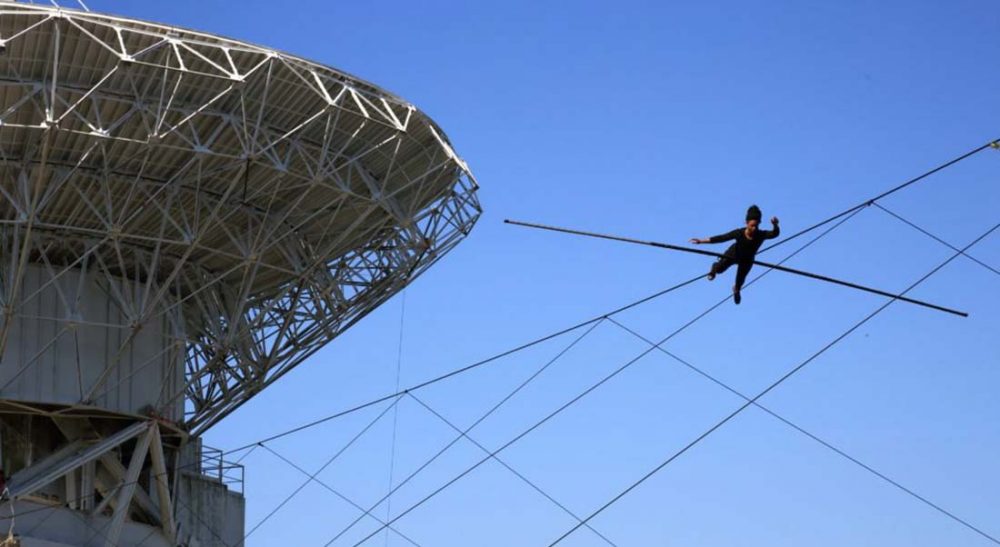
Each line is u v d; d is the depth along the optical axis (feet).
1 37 134.92
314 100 145.69
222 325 166.81
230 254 155.12
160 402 165.58
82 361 161.48
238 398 172.24
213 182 150.92
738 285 101.19
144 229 157.89
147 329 165.58
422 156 156.76
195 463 179.63
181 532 169.78
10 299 148.87
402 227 157.89
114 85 139.95
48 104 138.31
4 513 158.20
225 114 143.64
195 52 136.87
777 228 99.81
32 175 146.61
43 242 159.02
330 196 155.22
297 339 170.81
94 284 163.22
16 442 162.61
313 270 161.79
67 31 135.13
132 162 147.33
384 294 169.58
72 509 161.38
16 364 158.61
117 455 166.91
